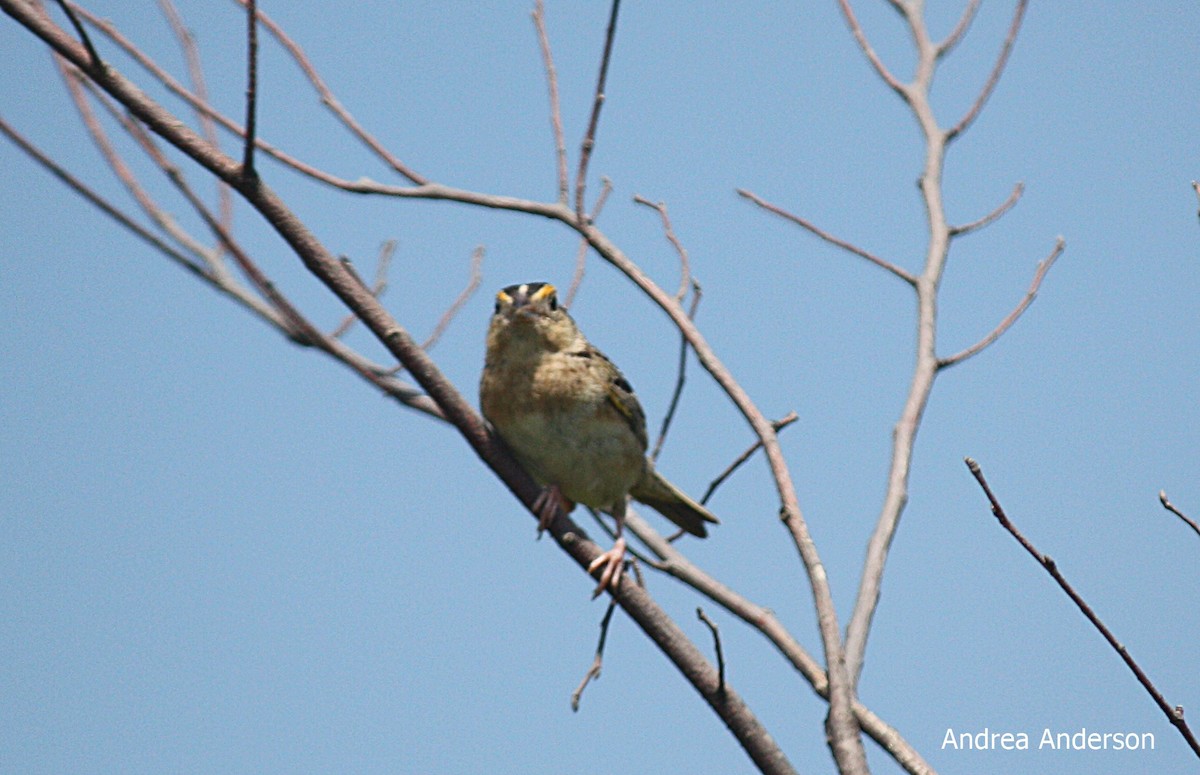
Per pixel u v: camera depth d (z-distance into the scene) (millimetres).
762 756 9430
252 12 9352
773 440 9648
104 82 9852
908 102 12359
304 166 10875
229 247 9984
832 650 8664
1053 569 8383
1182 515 8773
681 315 10492
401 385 11164
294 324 10477
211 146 9969
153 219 11461
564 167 11383
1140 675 8188
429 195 11000
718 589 10375
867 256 11281
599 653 9945
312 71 11547
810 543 9102
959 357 10570
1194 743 8039
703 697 9836
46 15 9867
